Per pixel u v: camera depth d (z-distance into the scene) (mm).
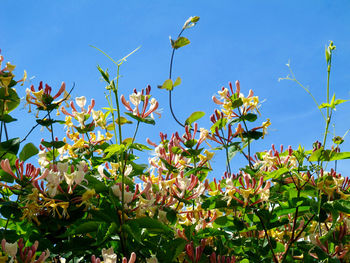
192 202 4160
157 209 3697
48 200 3387
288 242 4207
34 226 3678
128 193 3357
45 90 3994
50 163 3900
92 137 5039
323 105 4102
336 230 4023
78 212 3473
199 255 3521
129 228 3080
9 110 4137
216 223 3994
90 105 4676
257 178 4191
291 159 4402
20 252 3059
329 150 3850
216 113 4598
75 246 3379
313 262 4164
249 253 4199
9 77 3787
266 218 3951
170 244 3375
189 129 4539
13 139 3707
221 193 4105
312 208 3869
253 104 4574
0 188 3773
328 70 4105
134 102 3764
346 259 3773
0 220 3959
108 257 2664
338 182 3844
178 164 4414
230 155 4605
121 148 3379
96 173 4438
